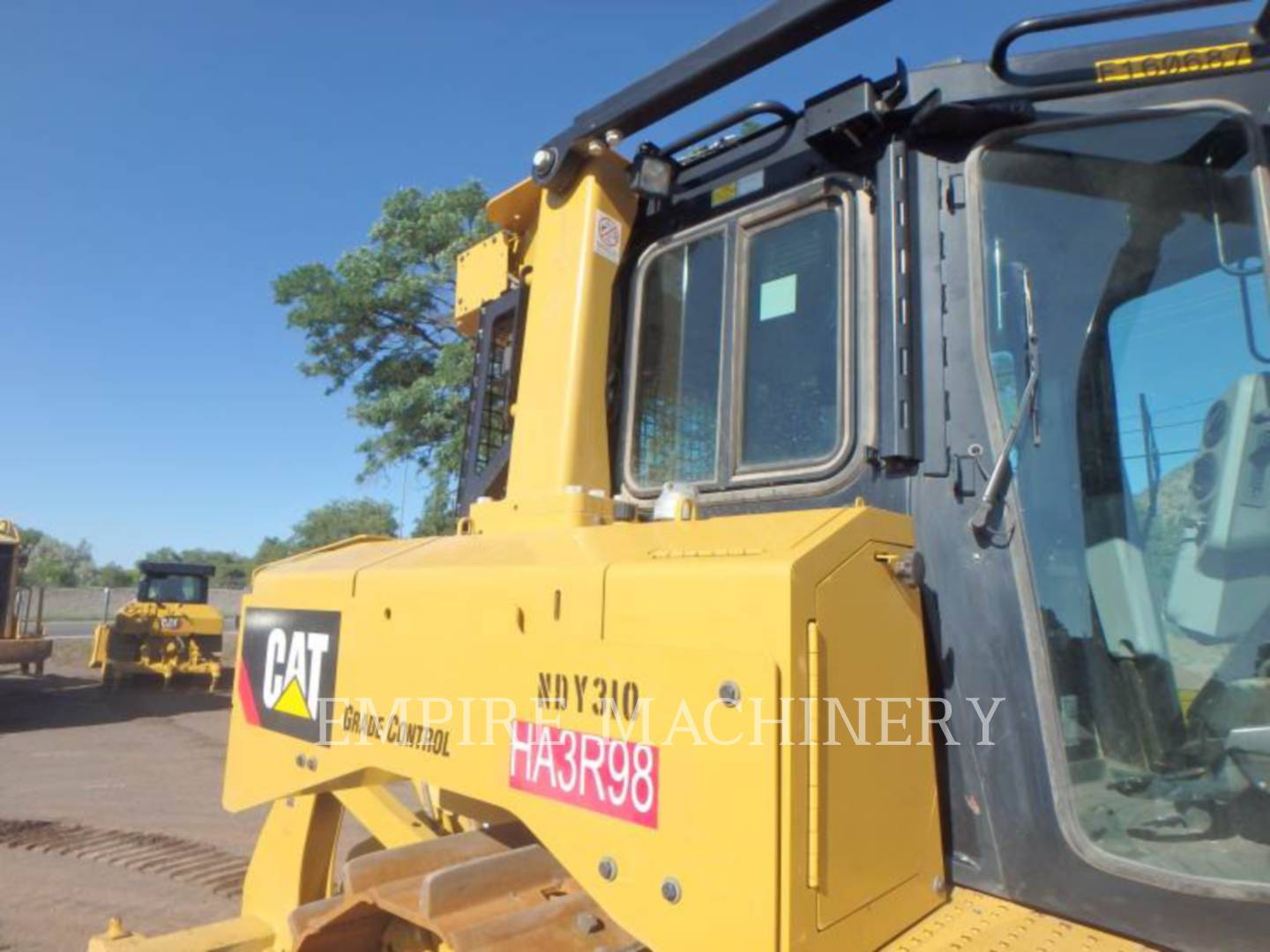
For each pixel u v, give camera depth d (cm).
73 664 2061
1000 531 186
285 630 280
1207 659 175
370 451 1532
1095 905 166
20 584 1706
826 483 209
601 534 213
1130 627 180
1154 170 191
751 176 240
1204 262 185
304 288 1545
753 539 177
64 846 658
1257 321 179
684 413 246
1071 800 173
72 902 546
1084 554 184
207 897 559
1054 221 198
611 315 271
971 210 203
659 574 173
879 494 201
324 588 264
